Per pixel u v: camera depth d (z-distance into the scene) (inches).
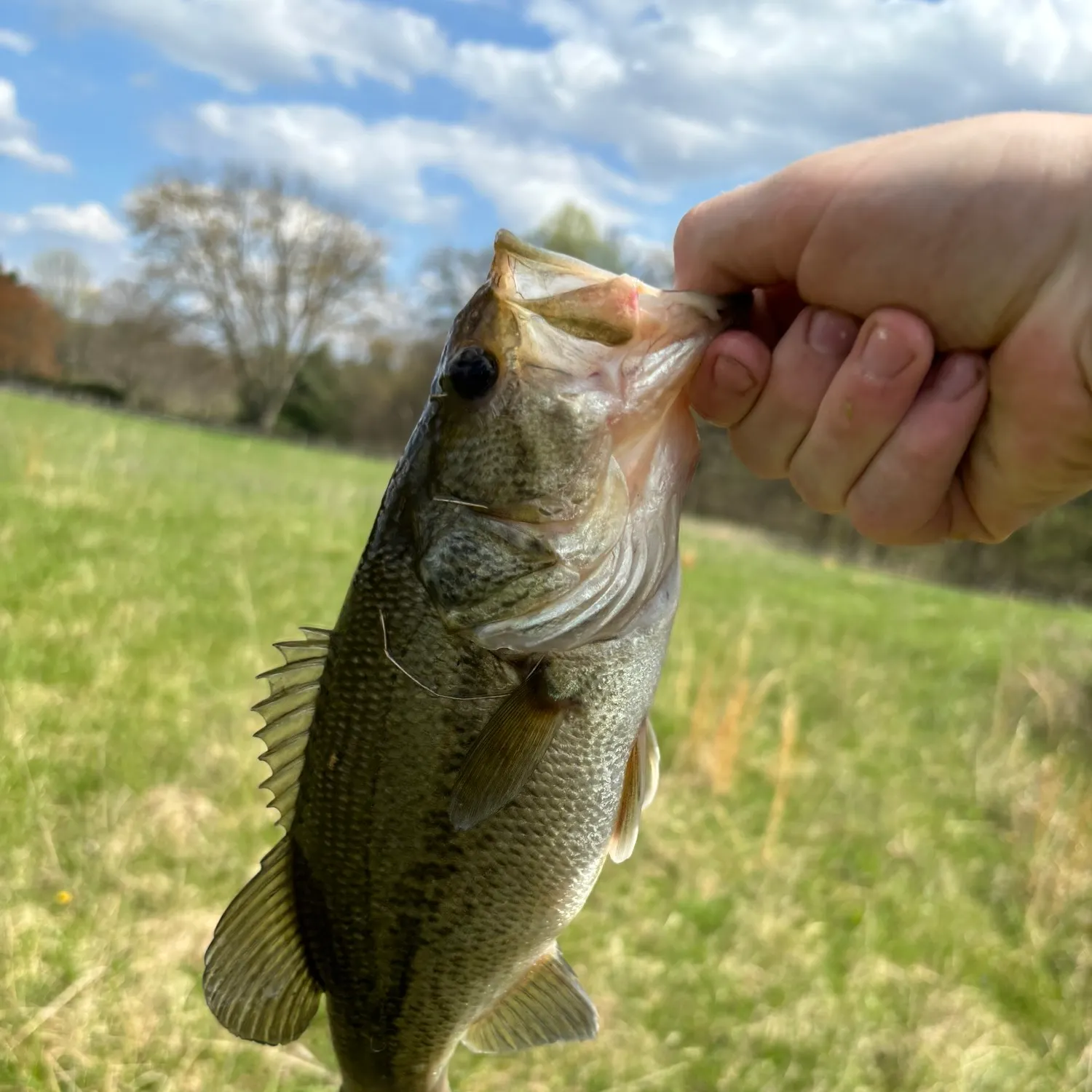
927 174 10.8
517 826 12.2
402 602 12.2
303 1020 13.1
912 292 11.0
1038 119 11.0
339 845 12.5
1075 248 10.5
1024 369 11.0
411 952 12.6
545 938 12.6
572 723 12.1
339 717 12.4
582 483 11.8
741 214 11.7
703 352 12.0
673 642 51.1
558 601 12.0
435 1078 13.3
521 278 12.0
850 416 11.4
